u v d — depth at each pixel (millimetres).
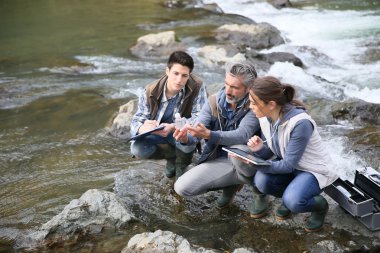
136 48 9172
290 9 13695
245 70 3271
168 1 13555
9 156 5039
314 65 8570
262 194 3543
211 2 14469
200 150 4004
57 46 9594
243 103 3377
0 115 6191
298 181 3156
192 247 3191
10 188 4371
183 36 10227
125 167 4688
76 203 3650
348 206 3350
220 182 3531
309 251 3254
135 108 5727
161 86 3723
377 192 3354
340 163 4547
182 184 3484
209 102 3547
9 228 3727
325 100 6512
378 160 4590
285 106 3066
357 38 10250
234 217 3701
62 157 4984
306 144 3070
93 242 3430
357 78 7754
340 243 3303
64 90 7105
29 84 7383
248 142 3289
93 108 6367
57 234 3490
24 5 13383
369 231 3400
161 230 3420
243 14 13203
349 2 14188
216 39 9984
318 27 11398
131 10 12906
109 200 3711
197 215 3762
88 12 12617
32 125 5875
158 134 3586
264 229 3512
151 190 4125
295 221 3553
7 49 9375
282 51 9281
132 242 3271
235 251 3139
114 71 8062
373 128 5387
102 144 5285
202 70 8070
